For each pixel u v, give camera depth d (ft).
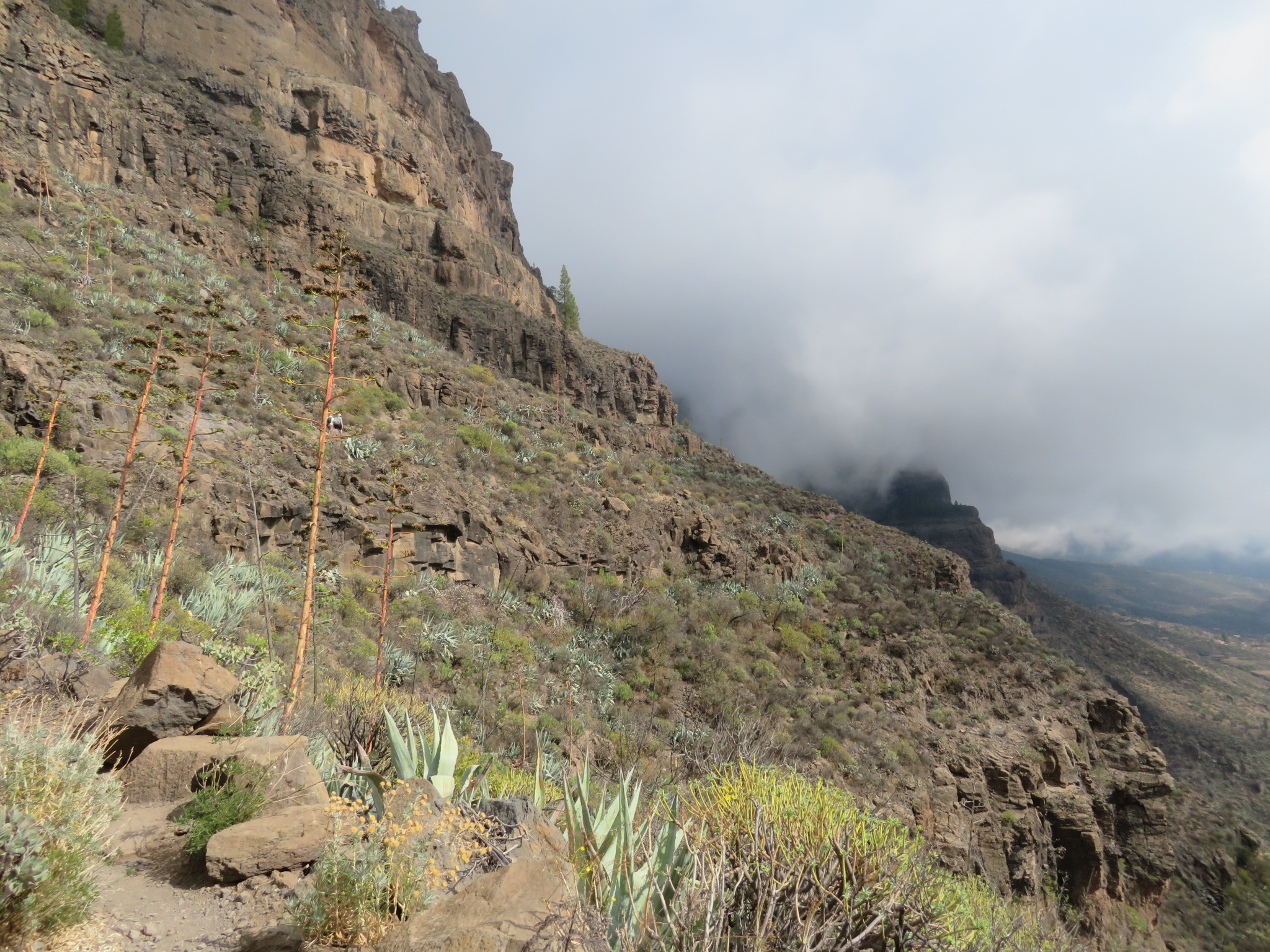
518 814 13.55
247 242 194.39
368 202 267.80
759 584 148.87
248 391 92.48
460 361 213.66
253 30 287.89
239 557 65.16
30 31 172.55
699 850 9.80
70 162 168.76
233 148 218.18
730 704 84.02
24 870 8.59
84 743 12.74
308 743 17.89
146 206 170.19
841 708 111.86
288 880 11.63
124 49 233.14
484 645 79.97
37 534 36.76
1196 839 164.25
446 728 16.34
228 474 71.15
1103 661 541.34
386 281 235.61
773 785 12.09
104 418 64.59
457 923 8.66
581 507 138.00
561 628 102.32
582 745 46.37
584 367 285.02
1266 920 138.72
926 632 146.92
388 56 394.93
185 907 10.87
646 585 129.08
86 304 97.40
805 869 9.53
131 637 25.68
